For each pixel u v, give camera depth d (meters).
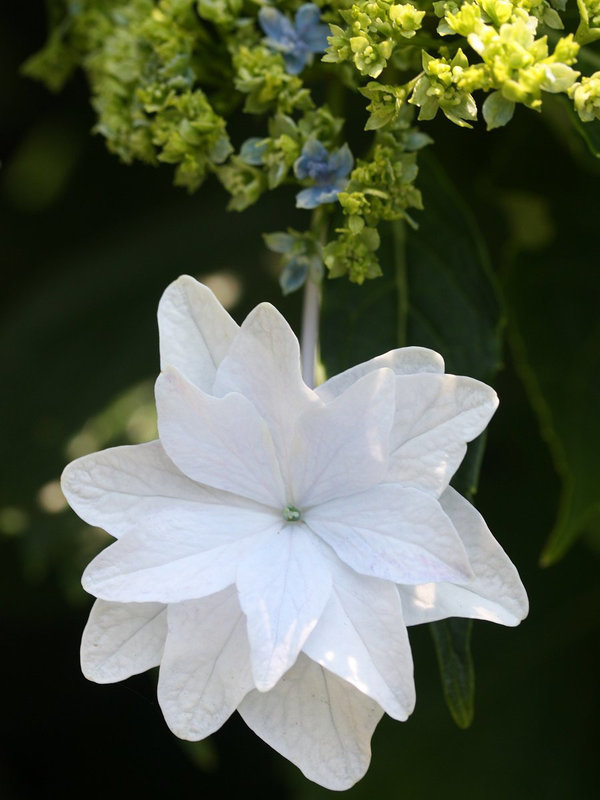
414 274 0.32
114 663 0.29
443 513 0.28
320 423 0.29
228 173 0.31
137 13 0.33
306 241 0.31
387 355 0.29
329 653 0.28
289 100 0.31
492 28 0.28
